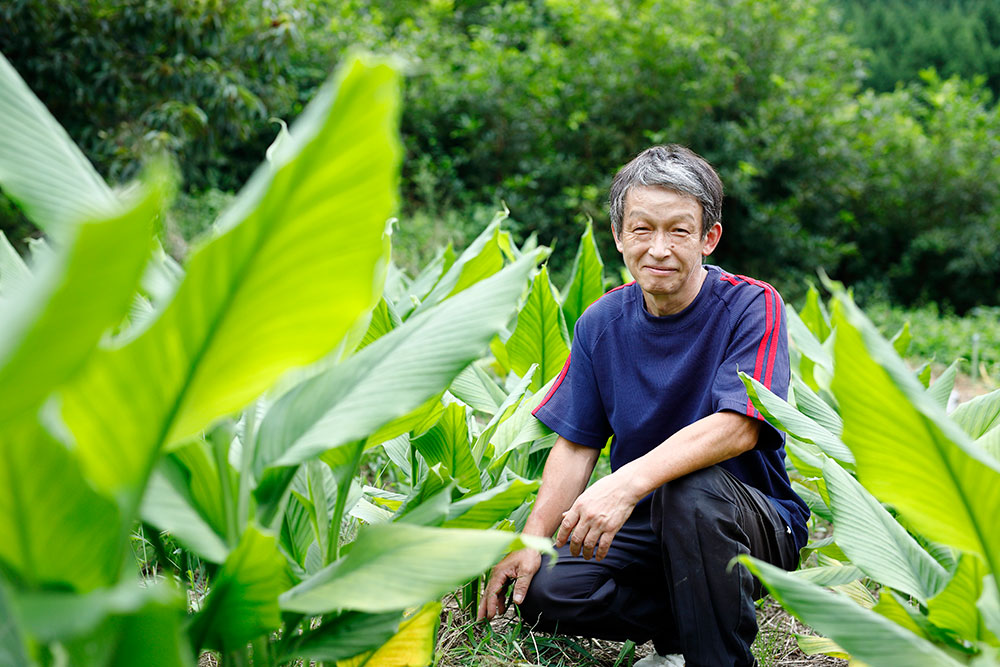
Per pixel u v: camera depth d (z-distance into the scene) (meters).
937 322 9.87
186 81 6.48
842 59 11.78
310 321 0.88
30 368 0.71
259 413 1.36
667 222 1.72
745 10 10.63
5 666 0.78
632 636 1.88
